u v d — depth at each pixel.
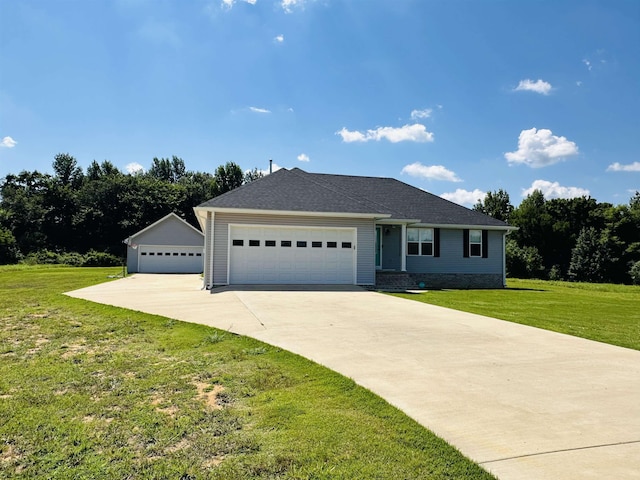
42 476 2.75
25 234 49.03
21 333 7.43
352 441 3.14
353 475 2.67
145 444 3.21
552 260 41.75
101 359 5.74
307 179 17.80
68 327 7.93
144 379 4.87
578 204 42.78
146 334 7.32
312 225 15.40
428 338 6.82
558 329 8.01
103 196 53.16
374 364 5.27
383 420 3.53
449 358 5.61
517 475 2.65
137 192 54.84
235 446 3.13
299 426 3.44
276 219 15.12
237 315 8.85
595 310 11.38
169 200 55.59
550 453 2.95
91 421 3.67
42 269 35.50
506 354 5.86
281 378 4.80
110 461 2.95
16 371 5.18
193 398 4.23
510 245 34.28
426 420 3.53
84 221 51.47
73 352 6.15
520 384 4.54
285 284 15.21
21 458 3.01
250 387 4.53
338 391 4.26
